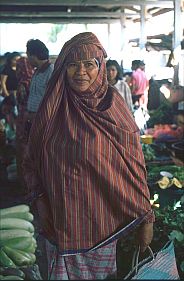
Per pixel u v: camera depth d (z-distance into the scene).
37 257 2.73
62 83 2.22
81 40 2.20
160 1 10.41
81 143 2.15
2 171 6.44
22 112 5.46
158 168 5.07
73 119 2.19
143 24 11.77
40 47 4.84
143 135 7.37
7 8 12.41
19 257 2.23
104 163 2.16
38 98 4.90
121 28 13.88
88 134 2.16
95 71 2.18
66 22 13.93
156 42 11.91
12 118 7.83
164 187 4.31
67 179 2.18
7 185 6.16
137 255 2.37
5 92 7.99
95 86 2.19
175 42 8.77
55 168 2.19
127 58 14.02
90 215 2.21
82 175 2.17
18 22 13.55
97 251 2.26
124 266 3.20
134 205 2.21
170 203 4.24
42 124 2.22
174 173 4.84
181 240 3.21
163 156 6.38
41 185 2.35
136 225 2.24
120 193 2.18
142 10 11.69
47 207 2.36
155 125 8.32
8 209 2.53
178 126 8.02
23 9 12.62
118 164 2.18
